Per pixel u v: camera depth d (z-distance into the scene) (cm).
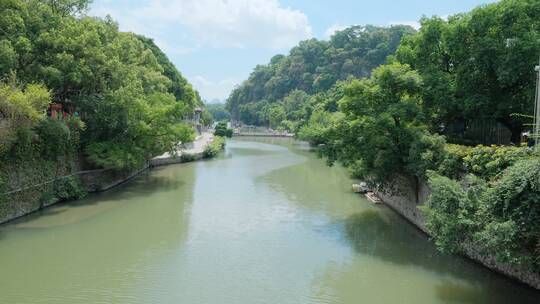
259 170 5194
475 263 2027
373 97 2541
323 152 2841
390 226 2720
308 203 3372
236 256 2200
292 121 12381
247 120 17712
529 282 1675
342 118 2706
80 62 3114
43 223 2688
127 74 3716
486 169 1838
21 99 2344
